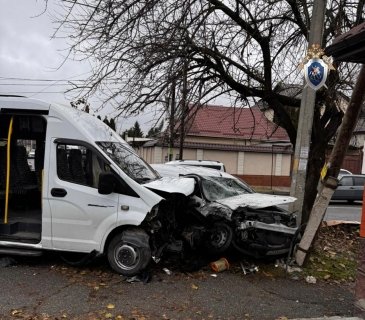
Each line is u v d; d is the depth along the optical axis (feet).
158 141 31.76
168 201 22.97
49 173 21.77
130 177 21.70
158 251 22.12
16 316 16.11
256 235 24.52
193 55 26.91
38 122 25.22
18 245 22.09
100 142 22.48
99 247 21.25
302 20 31.07
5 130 24.76
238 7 28.40
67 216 21.50
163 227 22.88
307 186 31.35
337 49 15.02
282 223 25.23
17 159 25.70
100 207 21.18
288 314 17.84
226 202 24.84
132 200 21.06
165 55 25.52
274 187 110.83
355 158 111.55
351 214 62.13
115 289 19.58
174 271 22.74
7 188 23.18
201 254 25.20
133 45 25.64
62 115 22.11
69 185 21.54
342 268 25.75
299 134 27.07
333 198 74.69
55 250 21.84
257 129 108.88
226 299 19.20
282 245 24.79
